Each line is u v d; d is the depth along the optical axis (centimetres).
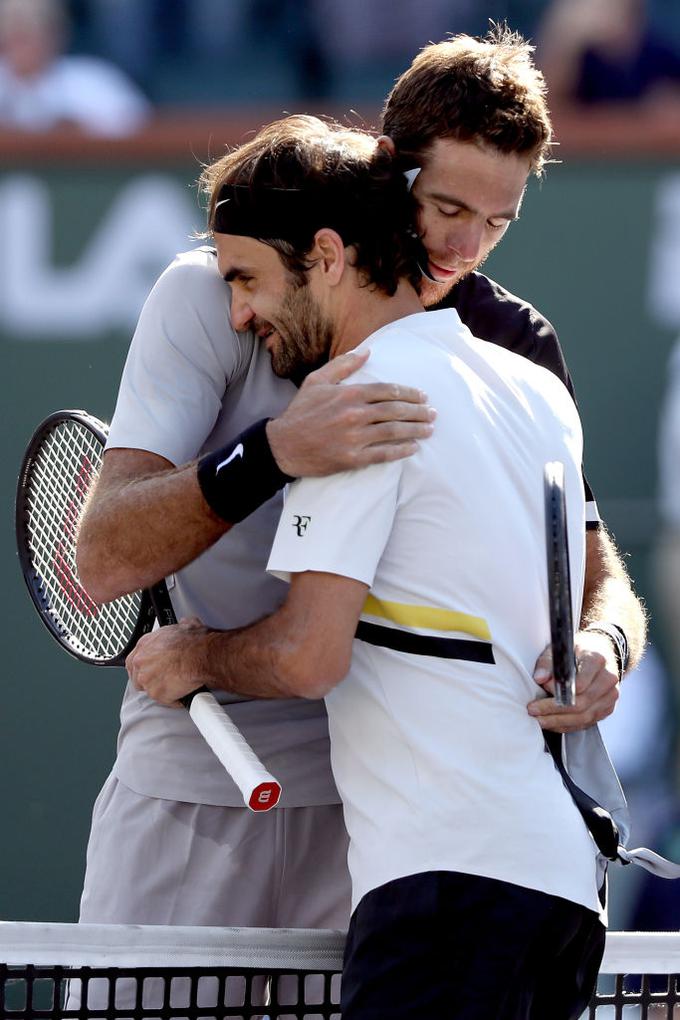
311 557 720
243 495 757
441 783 716
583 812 742
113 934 796
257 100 3139
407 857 713
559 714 745
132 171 2017
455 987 699
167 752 914
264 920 921
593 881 738
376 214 770
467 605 730
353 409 723
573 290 2056
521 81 912
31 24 2662
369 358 747
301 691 732
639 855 769
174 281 869
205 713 791
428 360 754
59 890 1925
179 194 2025
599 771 794
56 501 998
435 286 933
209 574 894
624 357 2056
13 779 1930
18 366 1997
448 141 895
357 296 776
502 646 732
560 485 703
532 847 713
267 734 907
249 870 912
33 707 1931
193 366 859
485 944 701
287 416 739
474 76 898
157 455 845
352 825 747
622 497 2056
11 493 1964
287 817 915
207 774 908
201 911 908
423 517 729
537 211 2050
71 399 2000
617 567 965
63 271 2008
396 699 729
